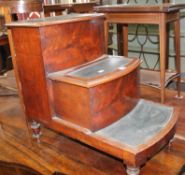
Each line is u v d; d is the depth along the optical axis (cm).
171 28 256
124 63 146
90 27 150
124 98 138
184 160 147
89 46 152
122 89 135
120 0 299
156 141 120
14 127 197
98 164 149
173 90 241
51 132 184
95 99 124
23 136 184
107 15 198
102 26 159
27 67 146
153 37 296
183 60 274
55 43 135
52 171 147
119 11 190
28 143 175
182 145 159
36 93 148
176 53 210
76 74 134
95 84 121
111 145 120
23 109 165
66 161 154
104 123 132
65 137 178
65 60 142
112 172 142
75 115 134
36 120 159
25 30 136
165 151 154
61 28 135
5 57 291
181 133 170
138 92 154
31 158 160
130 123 136
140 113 145
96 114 127
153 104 154
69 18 143
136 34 308
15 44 147
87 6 282
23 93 159
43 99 145
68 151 163
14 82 211
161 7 169
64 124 139
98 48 159
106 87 126
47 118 149
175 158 149
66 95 133
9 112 222
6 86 206
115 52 305
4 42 210
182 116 191
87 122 129
